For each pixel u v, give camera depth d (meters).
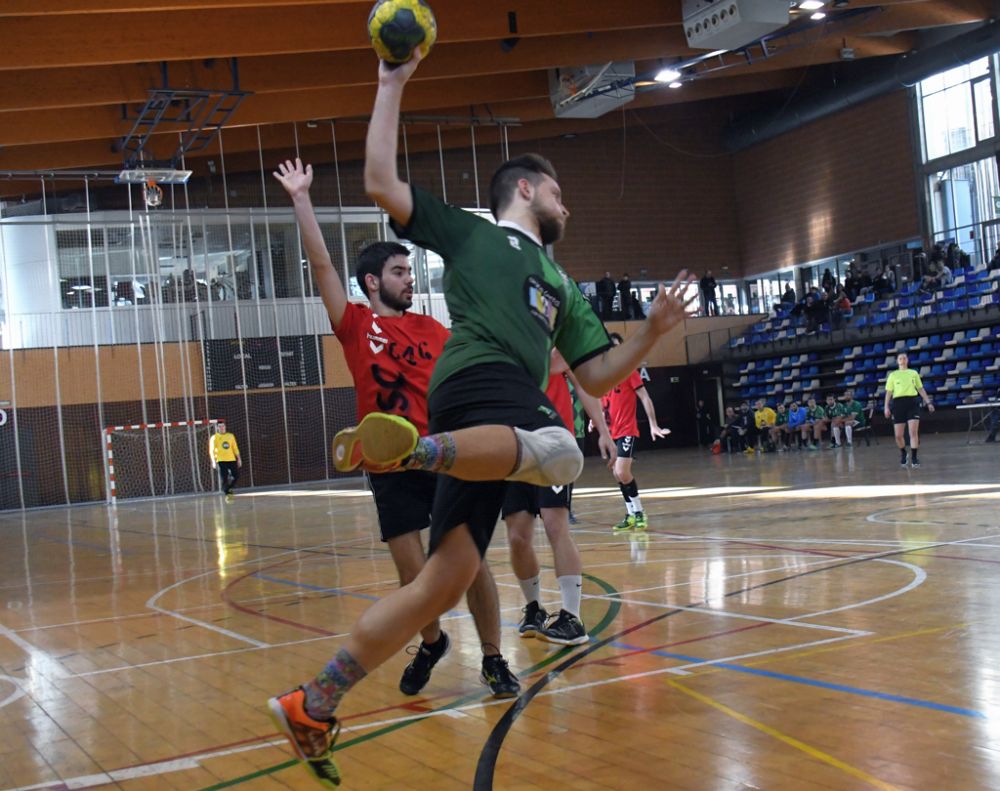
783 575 6.66
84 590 9.08
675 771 3.05
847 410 26.48
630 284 34.75
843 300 30.44
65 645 6.21
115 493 27.47
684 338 35.03
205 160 30.06
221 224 29.08
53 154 26.34
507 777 3.11
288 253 29.75
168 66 21.98
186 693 4.65
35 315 27.53
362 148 31.36
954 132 30.39
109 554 12.71
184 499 26.36
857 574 6.48
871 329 29.56
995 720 3.31
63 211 28.92
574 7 21.14
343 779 3.20
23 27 18.45
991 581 5.89
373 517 15.84
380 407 4.33
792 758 3.08
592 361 3.18
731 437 29.19
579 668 4.46
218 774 3.38
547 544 9.98
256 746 3.70
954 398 27.55
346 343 4.44
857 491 13.10
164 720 4.18
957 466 16.16
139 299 28.36
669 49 24.44
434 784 3.10
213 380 28.78
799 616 5.25
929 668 4.02
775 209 36.47
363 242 30.47
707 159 37.59
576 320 3.17
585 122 33.53
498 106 29.36
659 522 11.06
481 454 2.48
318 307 29.95
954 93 30.30
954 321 27.52
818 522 9.80
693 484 17.19
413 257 30.27
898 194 32.09
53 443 27.44
